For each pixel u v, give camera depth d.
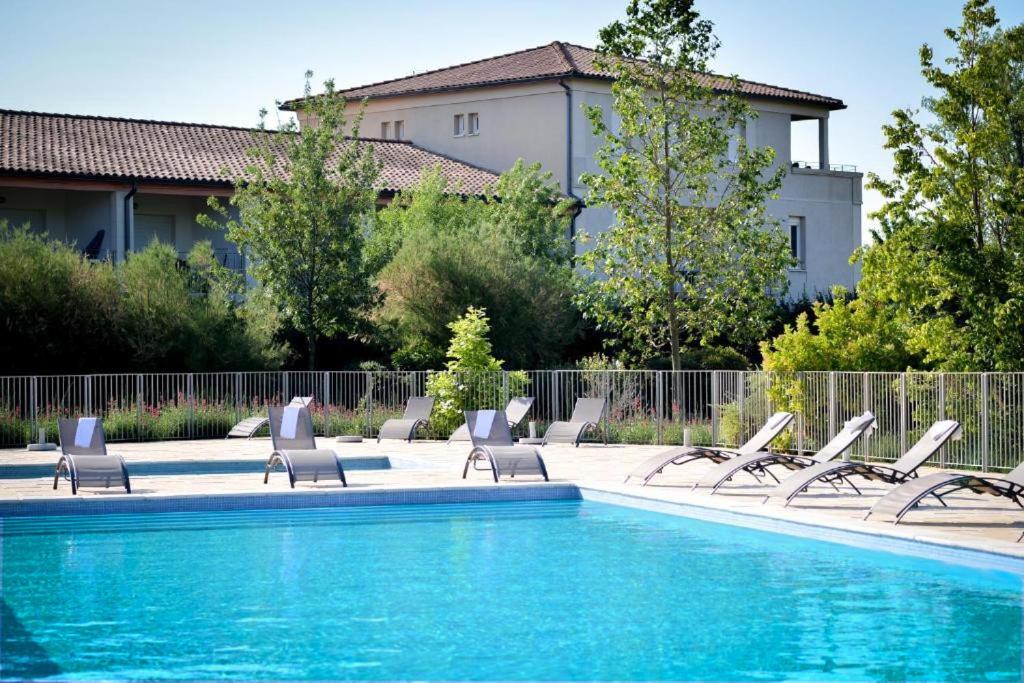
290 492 15.43
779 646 8.30
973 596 9.89
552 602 9.80
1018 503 13.05
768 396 21.75
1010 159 21.41
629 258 26.20
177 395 27.23
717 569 11.23
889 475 14.53
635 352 32.81
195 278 30.73
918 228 20.92
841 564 11.47
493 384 26.23
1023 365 20.02
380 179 39.34
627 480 16.81
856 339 22.30
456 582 10.71
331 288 30.34
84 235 35.81
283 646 8.38
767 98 42.53
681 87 25.98
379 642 8.50
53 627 8.99
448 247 32.00
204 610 9.57
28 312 27.89
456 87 42.38
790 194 43.56
